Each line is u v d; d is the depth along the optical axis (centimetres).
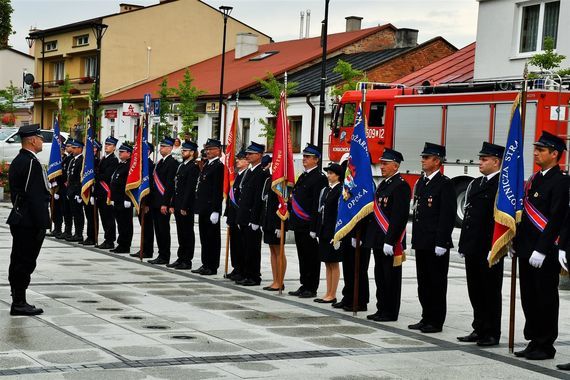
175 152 3148
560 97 1994
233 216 1423
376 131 2428
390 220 1084
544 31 2631
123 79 5297
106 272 1454
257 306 1177
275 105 3678
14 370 767
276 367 822
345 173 1132
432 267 1043
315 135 3662
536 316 921
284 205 1284
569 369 862
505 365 877
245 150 1444
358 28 5025
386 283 1102
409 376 812
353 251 1178
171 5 5409
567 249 873
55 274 1398
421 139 2305
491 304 977
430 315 1051
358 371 823
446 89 2273
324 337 983
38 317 1022
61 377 749
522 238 927
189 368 802
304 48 4641
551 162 920
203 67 5191
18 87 7106
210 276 1469
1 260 1541
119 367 793
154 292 1259
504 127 2092
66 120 4906
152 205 1627
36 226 1029
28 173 1026
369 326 1067
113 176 1752
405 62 3934
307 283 1284
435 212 1045
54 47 5738
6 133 3766
